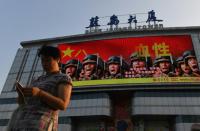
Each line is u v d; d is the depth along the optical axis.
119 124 45.50
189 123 42.25
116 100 47.97
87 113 44.81
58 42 55.03
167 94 44.97
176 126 42.47
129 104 47.06
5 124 47.28
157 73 46.22
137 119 45.19
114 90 45.66
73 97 47.00
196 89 44.53
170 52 48.56
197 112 43.03
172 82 44.91
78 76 48.53
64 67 50.22
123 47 50.78
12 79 53.69
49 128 2.54
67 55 51.97
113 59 49.22
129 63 48.31
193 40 50.38
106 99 45.59
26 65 55.53
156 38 50.94
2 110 49.00
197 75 45.19
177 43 49.91
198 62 46.88
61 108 2.60
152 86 45.06
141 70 46.97
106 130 45.62
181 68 46.38
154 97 44.75
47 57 2.88
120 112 46.62
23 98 2.47
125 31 52.53
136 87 45.34
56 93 2.71
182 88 44.41
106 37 52.88
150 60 47.97
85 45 52.75
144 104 44.16
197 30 51.72
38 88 2.54
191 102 44.00
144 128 44.56
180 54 48.25
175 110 43.38
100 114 44.31
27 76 53.56
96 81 47.09
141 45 50.34
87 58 50.56
